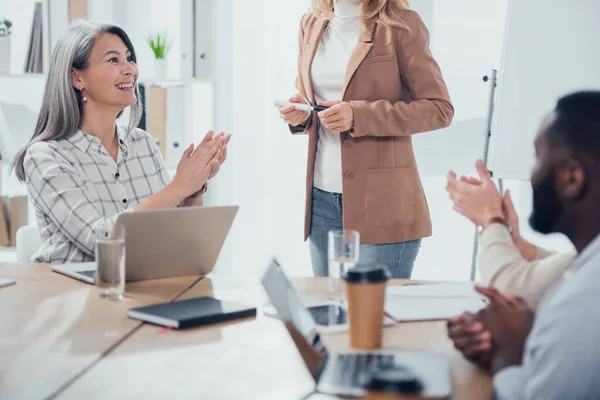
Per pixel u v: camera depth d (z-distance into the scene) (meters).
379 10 2.23
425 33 2.26
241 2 3.45
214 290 1.65
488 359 1.10
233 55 3.48
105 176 2.12
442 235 3.49
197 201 2.09
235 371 1.12
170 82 3.41
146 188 2.22
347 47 2.30
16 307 1.48
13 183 3.63
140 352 1.21
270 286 1.27
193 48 3.43
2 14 3.59
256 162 3.54
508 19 3.02
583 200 1.04
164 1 3.52
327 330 1.31
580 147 1.03
